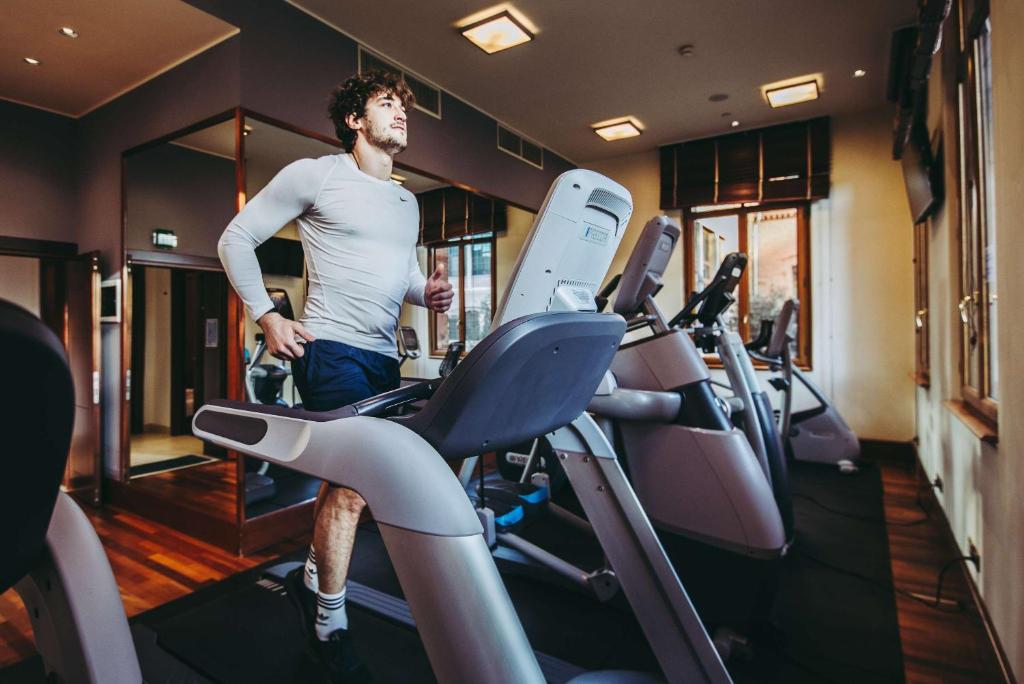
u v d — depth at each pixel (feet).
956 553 8.23
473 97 14.67
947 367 9.73
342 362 4.63
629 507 4.18
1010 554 5.14
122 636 2.04
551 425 3.18
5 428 1.24
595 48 12.36
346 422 2.59
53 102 11.81
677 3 10.83
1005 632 5.32
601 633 6.07
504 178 16.44
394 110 4.79
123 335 11.43
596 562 7.89
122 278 11.38
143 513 10.85
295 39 10.18
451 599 2.19
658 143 18.48
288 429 2.78
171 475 12.12
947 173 8.93
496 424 2.68
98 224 11.95
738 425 8.23
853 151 16.16
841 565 8.04
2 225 11.59
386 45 11.93
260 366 9.55
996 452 5.75
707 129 17.25
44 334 1.22
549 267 3.51
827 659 5.63
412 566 2.25
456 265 14.85
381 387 4.91
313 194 4.53
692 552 6.16
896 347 15.56
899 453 15.30
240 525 8.75
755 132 17.25
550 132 17.29
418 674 5.21
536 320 2.49
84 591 1.99
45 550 2.01
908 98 10.88
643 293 6.61
